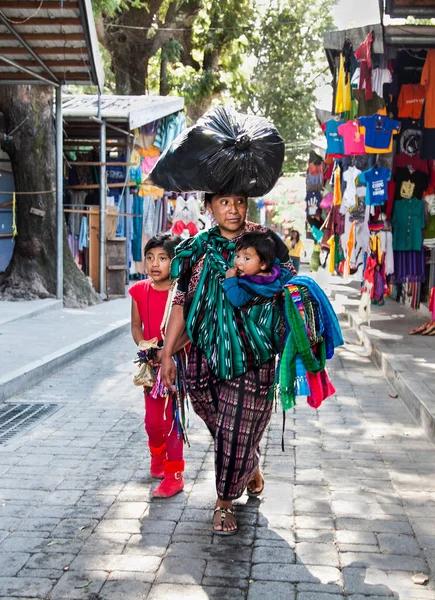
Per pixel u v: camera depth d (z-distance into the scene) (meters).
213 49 23.53
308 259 34.16
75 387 7.16
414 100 9.47
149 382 4.18
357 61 9.30
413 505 4.08
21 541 3.61
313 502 4.11
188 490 4.32
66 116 14.61
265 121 3.81
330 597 3.05
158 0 21.45
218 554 3.46
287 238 18.25
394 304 13.06
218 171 3.60
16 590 3.12
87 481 4.48
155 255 4.17
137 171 17.31
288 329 3.51
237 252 3.51
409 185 10.07
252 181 3.64
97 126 15.76
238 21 23.30
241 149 3.61
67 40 10.00
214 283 3.63
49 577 3.24
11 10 9.09
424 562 3.38
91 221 14.99
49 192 12.83
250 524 3.81
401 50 9.05
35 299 12.48
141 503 4.11
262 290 3.49
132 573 3.27
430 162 9.98
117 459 4.90
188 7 23.19
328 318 3.60
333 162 13.09
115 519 3.88
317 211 15.47
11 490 4.32
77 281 13.30
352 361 8.68
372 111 9.05
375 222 9.92
